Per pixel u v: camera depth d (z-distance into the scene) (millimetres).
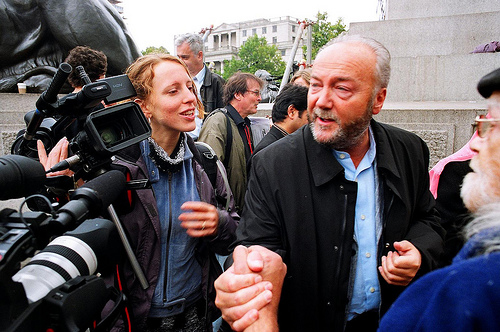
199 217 1442
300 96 2418
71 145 1295
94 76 2473
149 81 1475
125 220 1437
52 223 915
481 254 699
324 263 1367
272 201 1395
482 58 5117
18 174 921
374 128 1483
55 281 942
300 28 6848
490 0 6156
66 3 4504
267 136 2473
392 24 6262
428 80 5355
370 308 1454
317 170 1382
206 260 1620
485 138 884
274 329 1091
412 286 727
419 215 1597
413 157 1541
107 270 1337
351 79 1282
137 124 1359
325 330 1391
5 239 847
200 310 1630
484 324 587
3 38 4312
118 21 5121
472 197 888
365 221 1430
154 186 1522
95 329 1066
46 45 4656
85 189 1040
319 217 1376
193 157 1660
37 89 4418
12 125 3924
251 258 1153
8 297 791
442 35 6090
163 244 1513
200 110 1686
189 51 3984
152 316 1509
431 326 637
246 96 2893
